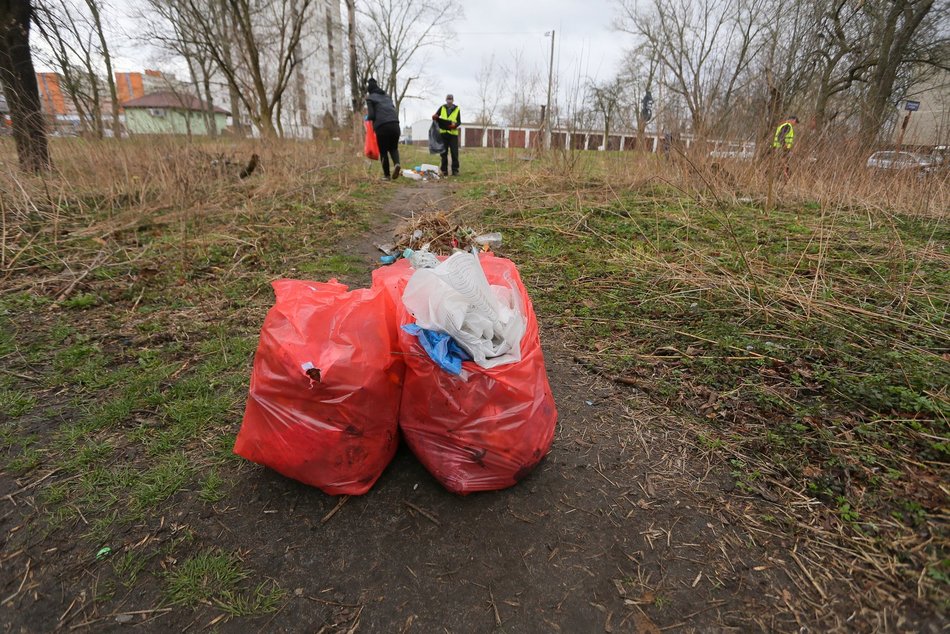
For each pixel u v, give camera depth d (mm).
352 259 4355
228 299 3439
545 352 2832
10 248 3965
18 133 5496
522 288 2129
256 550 1554
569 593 1438
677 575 1484
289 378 1588
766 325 2846
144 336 2852
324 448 1634
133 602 1381
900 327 2695
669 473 1889
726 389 2354
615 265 3947
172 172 5941
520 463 1746
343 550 1563
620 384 2496
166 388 2361
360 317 1688
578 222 4934
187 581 1438
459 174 9727
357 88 14055
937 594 1352
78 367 2498
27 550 1511
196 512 1681
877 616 1327
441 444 1747
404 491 1805
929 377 2180
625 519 1687
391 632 1330
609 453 2010
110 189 5512
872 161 5719
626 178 6402
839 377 2281
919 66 9359
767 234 4367
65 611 1347
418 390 1756
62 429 2039
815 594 1404
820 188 5520
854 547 1525
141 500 1707
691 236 4461
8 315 3012
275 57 19672
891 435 1924
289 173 7445
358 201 6598
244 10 13461
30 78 6141
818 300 3027
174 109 13609
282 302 1713
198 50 16719
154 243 4504
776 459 1882
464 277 1671
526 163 7984
